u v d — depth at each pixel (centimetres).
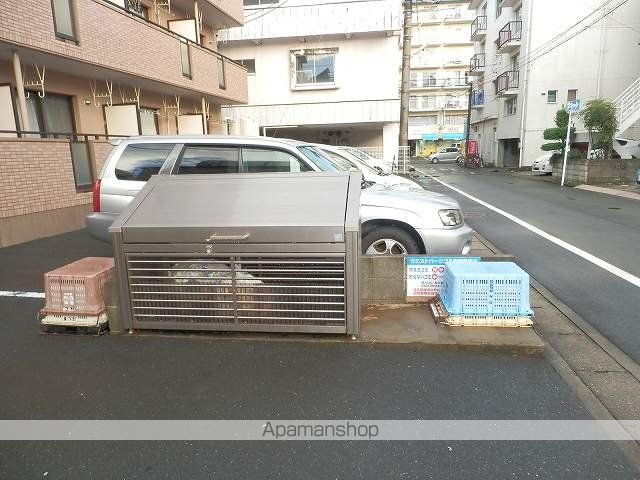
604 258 631
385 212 480
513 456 230
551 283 523
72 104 1001
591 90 2398
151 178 402
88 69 922
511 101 2838
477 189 1605
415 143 5922
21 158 732
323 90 2145
